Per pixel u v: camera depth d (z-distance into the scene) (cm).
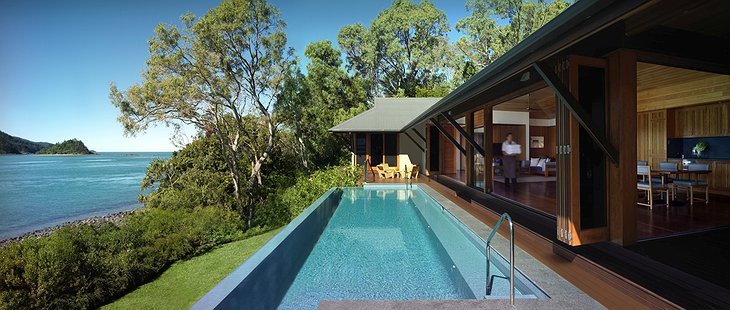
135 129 1569
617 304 257
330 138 2475
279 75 1966
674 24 349
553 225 491
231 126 2111
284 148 2464
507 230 511
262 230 1667
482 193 821
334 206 1023
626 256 323
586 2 212
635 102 341
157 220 1334
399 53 3466
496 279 380
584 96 351
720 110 644
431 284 435
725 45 397
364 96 2981
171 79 1545
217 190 1817
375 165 1786
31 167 7281
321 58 2977
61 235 934
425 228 766
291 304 394
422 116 1037
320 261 539
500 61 355
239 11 1702
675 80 620
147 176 1955
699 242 352
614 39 337
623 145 338
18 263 813
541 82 485
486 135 789
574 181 345
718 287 250
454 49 3462
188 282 1049
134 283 1022
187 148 2047
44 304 804
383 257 555
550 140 1475
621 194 344
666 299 235
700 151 672
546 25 260
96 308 888
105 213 2572
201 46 1638
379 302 283
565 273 326
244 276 362
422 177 1561
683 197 628
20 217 2438
